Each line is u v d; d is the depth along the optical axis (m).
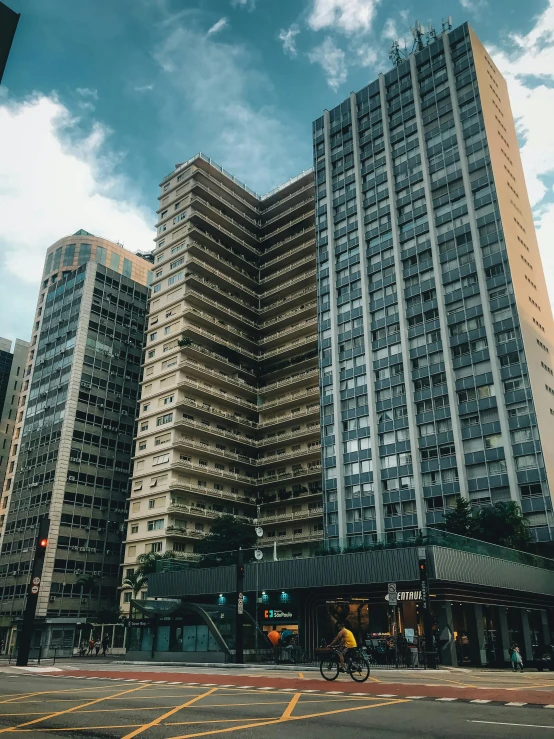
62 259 122.81
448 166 69.50
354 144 81.06
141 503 73.94
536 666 35.50
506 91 78.19
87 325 86.44
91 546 76.12
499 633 39.12
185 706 12.48
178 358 78.69
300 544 41.66
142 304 95.75
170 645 35.31
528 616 44.44
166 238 89.62
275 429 82.38
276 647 32.38
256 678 19.19
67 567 72.94
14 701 13.64
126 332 91.44
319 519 70.56
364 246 74.94
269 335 90.56
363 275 73.44
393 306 69.12
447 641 33.06
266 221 97.56
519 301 59.84
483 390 58.69
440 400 61.38
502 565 39.41
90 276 89.62
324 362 73.94
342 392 70.50
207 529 73.31
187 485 71.56
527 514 52.28
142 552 70.50
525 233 68.62
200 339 82.06
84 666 30.06
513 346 58.09
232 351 85.31
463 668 28.92
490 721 10.31
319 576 38.97
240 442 80.19
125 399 87.44
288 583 40.44
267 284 91.75
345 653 18.38
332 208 81.00
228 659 30.91
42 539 30.72
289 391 83.12
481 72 71.88
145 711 11.85
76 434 79.75
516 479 53.94
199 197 90.31
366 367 69.00
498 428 56.47
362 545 38.19
